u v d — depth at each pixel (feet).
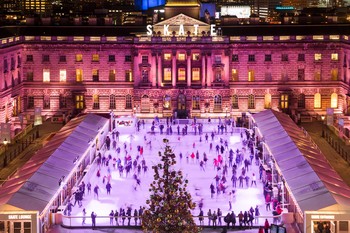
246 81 646.74
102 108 650.84
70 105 650.84
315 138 565.12
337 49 641.40
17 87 626.23
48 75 648.38
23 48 644.69
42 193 358.64
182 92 643.04
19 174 389.80
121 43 643.86
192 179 455.63
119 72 647.97
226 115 643.86
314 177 368.07
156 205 280.51
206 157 493.36
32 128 604.08
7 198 344.49
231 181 451.12
